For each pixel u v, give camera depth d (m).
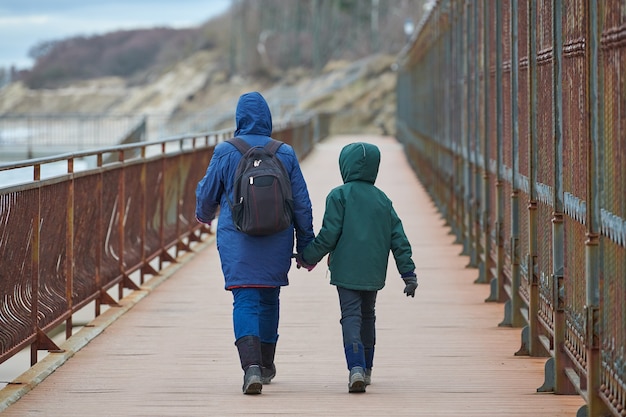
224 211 12.23
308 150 75.81
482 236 22.27
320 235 12.14
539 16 13.77
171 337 15.70
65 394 12.23
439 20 35.62
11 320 12.68
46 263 14.35
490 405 11.63
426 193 45.12
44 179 13.95
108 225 18.02
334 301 19.06
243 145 12.31
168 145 74.44
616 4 9.19
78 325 23.95
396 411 11.34
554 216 12.20
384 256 12.20
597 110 9.88
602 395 10.05
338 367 13.81
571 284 11.64
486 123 20.88
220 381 12.91
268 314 12.72
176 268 22.88
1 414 11.30
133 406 11.63
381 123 146.38
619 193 9.24
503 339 15.62
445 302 18.97
